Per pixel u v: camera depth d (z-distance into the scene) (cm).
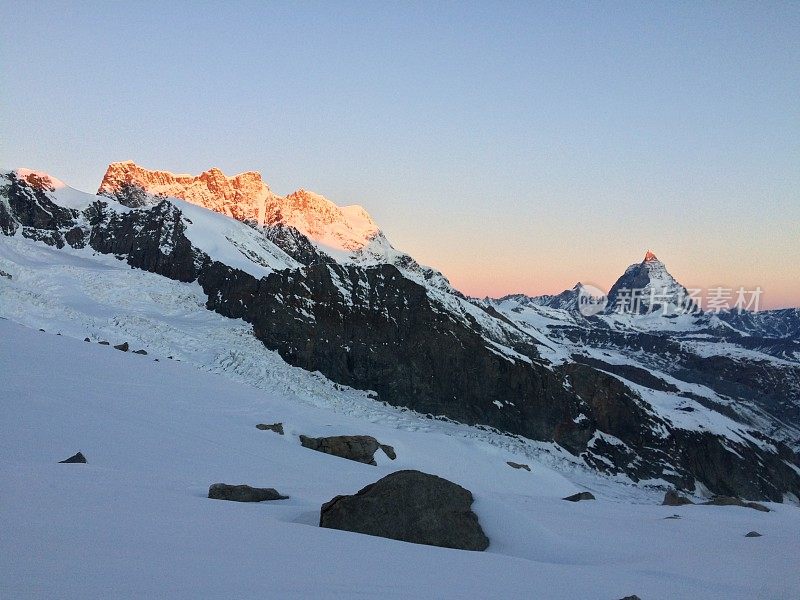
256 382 8031
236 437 3475
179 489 1788
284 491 2152
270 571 904
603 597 1068
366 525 1515
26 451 2156
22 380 3419
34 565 799
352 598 816
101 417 2981
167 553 928
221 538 1084
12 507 1109
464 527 1559
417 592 902
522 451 8831
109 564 836
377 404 9594
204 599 734
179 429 3216
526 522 1675
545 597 997
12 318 7375
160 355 7981
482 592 968
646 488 8975
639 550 1717
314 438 4194
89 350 4962
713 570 1495
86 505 1202
